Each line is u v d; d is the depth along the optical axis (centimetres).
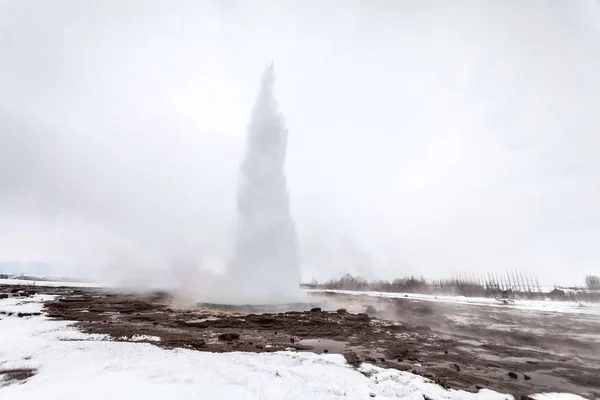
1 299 3041
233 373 1008
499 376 1123
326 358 1212
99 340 1430
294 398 845
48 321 1917
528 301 5553
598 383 1077
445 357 1351
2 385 883
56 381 906
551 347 1630
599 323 2517
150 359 1124
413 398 875
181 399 812
